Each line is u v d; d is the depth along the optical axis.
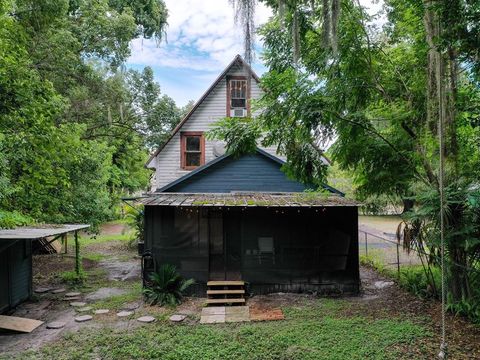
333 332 6.47
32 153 7.94
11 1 8.27
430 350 5.59
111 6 18.08
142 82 20.17
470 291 6.93
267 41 8.63
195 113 15.48
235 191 12.08
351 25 7.15
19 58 7.61
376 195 9.98
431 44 5.79
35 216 10.31
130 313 7.93
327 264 9.51
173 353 5.80
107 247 17.55
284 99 7.69
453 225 6.75
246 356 5.65
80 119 16.50
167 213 9.62
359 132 7.61
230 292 8.84
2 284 8.05
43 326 7.27
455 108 6.18
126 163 25.31
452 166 6.47
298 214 9.64
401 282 9.62
